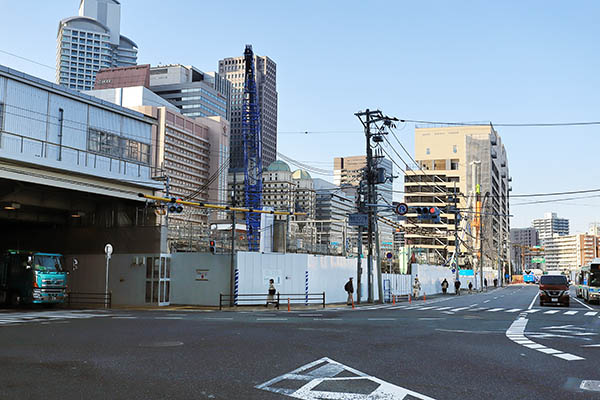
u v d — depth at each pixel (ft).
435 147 522.88
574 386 29.37
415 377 31.60
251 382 29.58
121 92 532.73
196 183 572.10
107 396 25.90
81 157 113.70
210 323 68.95
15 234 139.33
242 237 160.15
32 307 111.96
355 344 47.29
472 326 67.56
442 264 302.45
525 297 184.65
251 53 299.99
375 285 158.81
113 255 126.21
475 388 28.55
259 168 297.12
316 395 26.58
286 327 63.57
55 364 35.04
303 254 128.47
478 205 411.13
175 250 129.18
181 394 26.43
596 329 65.21
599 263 140.97
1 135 99.04
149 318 78.54
